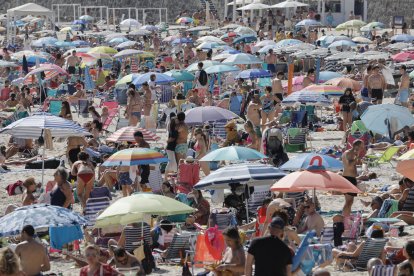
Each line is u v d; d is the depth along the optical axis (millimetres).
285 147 78125
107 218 47312
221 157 57125
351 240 48844
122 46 165750
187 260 45125
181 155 67188
